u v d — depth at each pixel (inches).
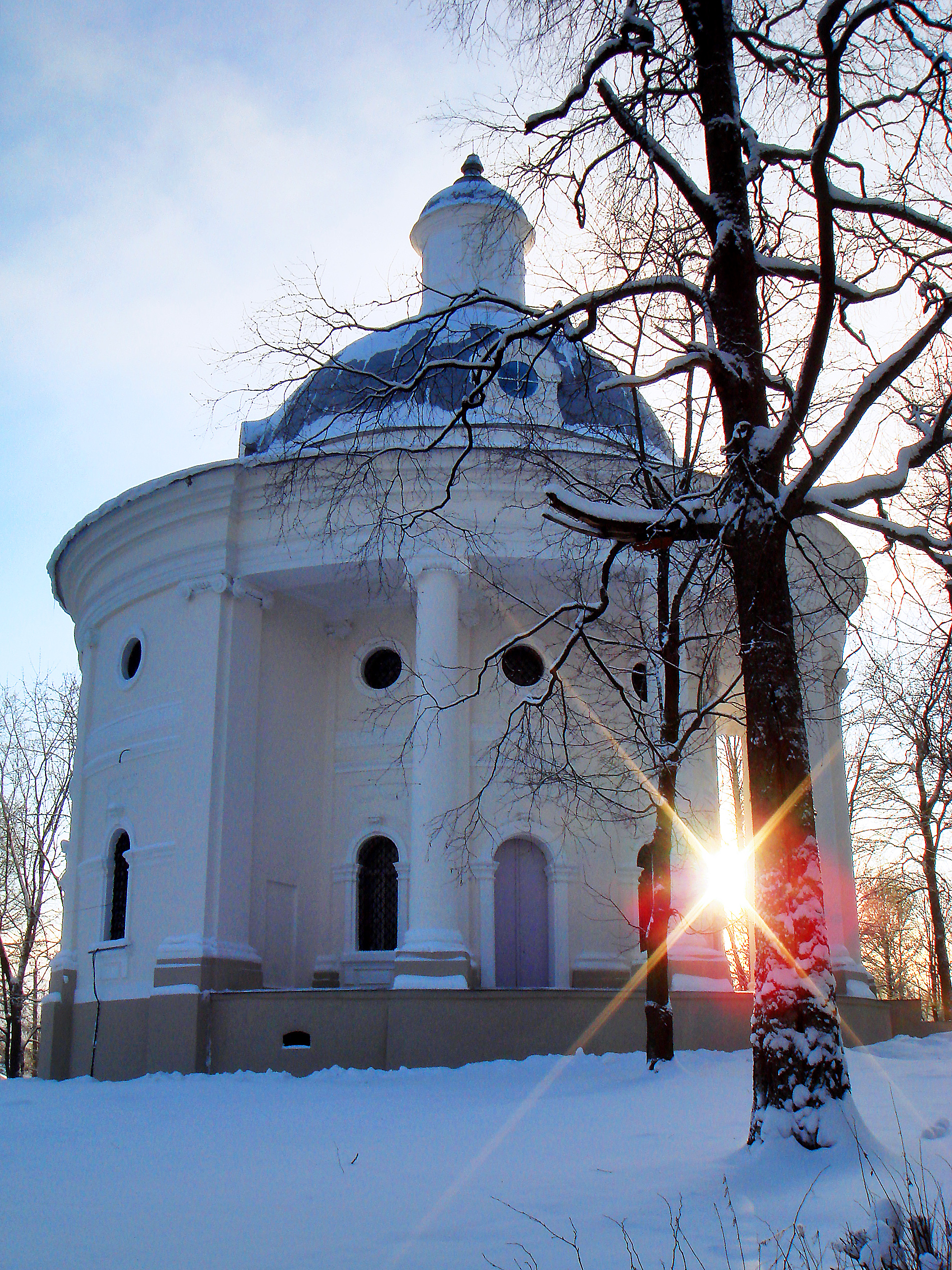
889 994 1535.4
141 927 789.2
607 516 354.9
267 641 832.3
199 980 731.4
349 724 867.4
